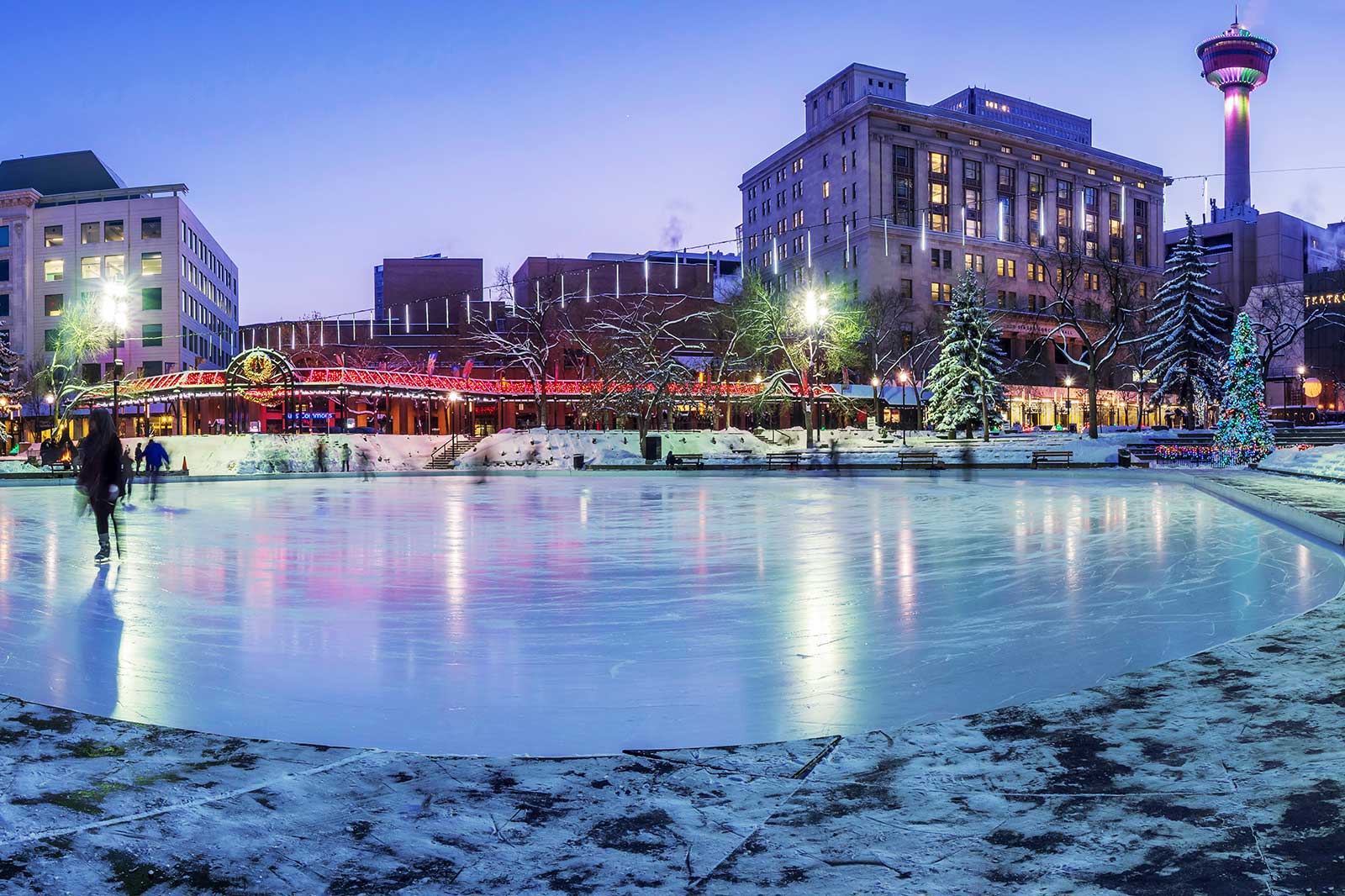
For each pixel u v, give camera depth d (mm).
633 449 54594
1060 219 107375
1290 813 3037
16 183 93750
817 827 3145
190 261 87000
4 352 67875
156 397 59469
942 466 42844
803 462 46562
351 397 66938
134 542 14305
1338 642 5562
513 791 3584
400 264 90062
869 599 8766
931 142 98500
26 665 6324
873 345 77438
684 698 5488
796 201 108688
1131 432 58594
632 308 79688
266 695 5562
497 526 16688
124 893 2734
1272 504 16469
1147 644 6777
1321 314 71938
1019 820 3113
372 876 2854
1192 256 58875
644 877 2805
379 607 8508
